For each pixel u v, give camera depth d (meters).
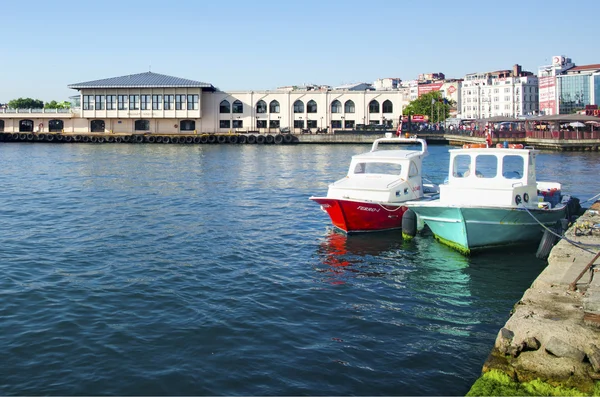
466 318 12.91
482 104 182.75
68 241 19.97
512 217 18.44
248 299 13.90
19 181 39.28
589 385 7.91
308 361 10.51
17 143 97.31
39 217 24.77
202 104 104.50
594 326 9.20
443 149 80.62
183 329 11.84
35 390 9.32
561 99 168.88
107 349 10.82
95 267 16.58
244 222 24.09
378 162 23.09
